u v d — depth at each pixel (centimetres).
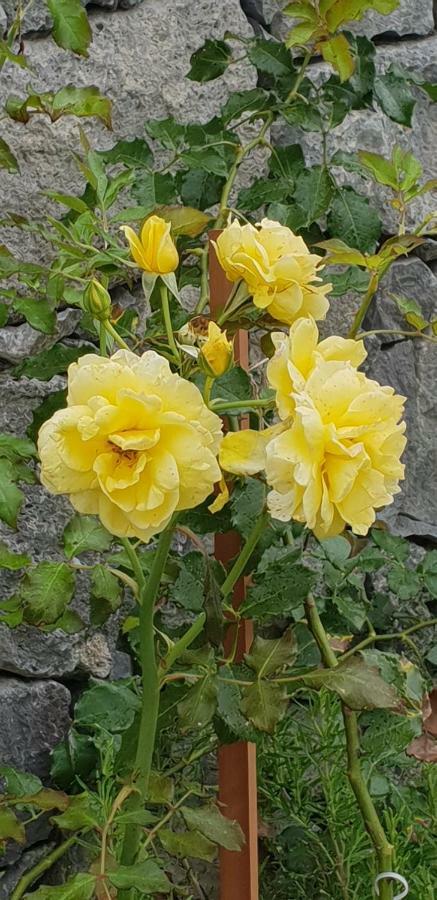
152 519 44
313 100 86
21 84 87
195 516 67
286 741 89
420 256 100
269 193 85
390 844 72
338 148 96
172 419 43
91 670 91
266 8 95
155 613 80
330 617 86
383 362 99
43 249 89
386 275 98
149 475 44
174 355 57
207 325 56
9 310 87
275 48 84
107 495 44
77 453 44
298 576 63
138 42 91
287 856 85
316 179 83
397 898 69
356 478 46
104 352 57
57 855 69
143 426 44
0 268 75
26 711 89
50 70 88
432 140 100
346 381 46
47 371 77
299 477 44
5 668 89
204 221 64
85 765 88
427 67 99
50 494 89
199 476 44
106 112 73
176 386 44
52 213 89
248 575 68
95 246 89
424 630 98
